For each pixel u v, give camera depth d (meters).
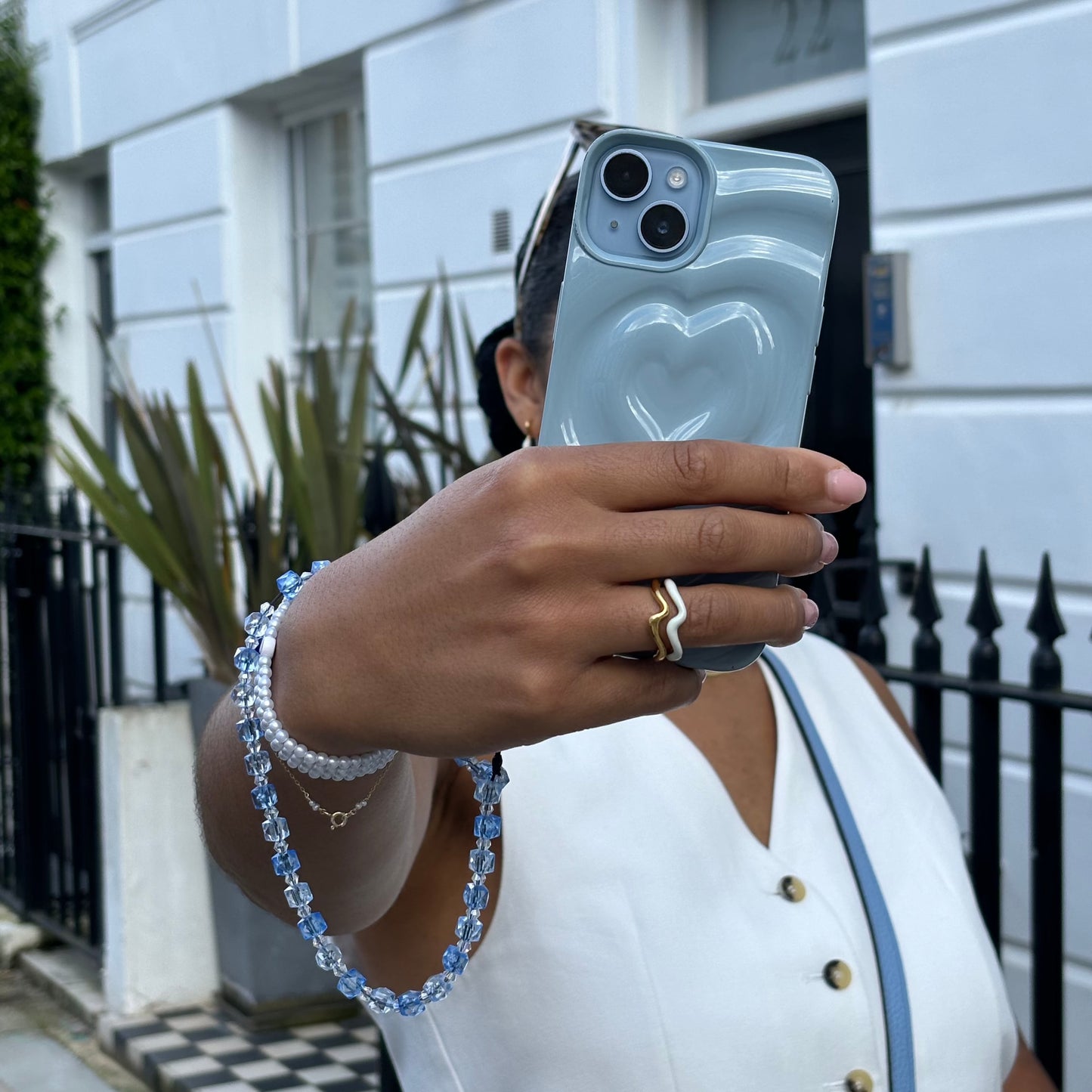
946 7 2.72
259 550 2.80
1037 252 2.62
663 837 0.90
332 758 0.61
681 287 0.63
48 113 6.62
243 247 5.30
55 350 6.91
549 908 0.87
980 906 1.80
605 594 0.52
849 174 3.25
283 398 2.84
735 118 3.43
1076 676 2.59
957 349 2.77
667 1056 0.86
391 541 0.56
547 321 1.00
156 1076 2.67
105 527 3.24
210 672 2.99
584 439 0.63
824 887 0.95
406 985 0.88
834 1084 0.89
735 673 1.06
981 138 2.69
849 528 3.08
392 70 4.28
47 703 3.67
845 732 1.07
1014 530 2.69
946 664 2.81
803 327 0.62
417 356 4.25
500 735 0.54
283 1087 2.55
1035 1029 1.78
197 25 5.31
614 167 0.63
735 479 0.53
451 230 4.10
